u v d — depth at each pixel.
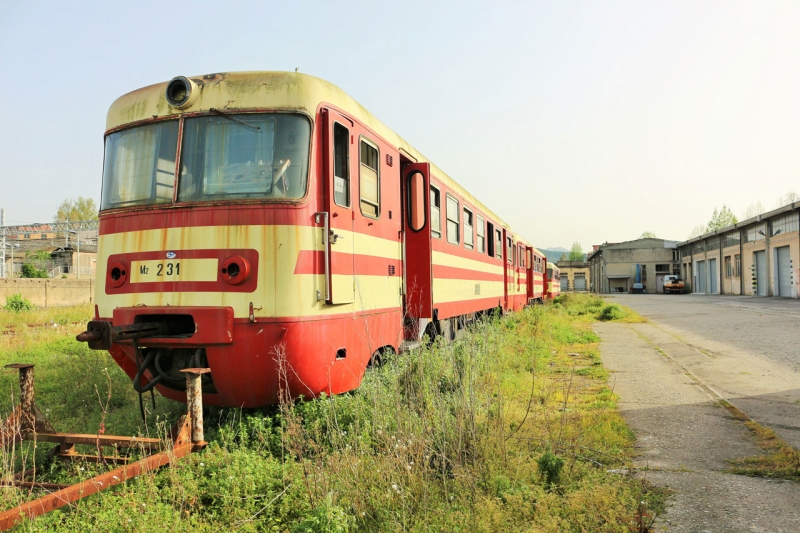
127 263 5.77
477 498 4.24
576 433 5.87
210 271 5.42
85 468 5.00
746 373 9.66
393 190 7.97
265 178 5.58
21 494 4.33
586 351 12.55
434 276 9.61
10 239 67.00
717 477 4.79
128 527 3.77
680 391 8.27
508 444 5.36
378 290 7.22
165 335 5.79
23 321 19.91
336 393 6.12
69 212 82.88
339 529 3.71
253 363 5.34
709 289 53.97
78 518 4.03
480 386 7.45
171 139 5.86
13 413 5.14
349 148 6.40
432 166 9.76
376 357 7.54
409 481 4.41
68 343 13.26
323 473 4.42
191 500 4.38
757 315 21.33
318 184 5.76
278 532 4.07
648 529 3.79
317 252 5.66
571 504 4.11
